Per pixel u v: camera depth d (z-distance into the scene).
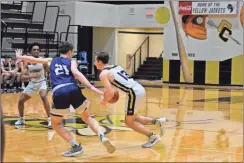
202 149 9.39
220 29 26.02
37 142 9.93
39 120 12.91
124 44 29.89
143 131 9.45
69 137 8.70
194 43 26.70
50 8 27.53
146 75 30.25
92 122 8.73
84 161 8.19
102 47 29.30
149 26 28.02
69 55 8.95
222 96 20.78
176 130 11.68
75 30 26.86
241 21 25.45
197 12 26.39
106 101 8.76
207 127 12.23
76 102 8.64
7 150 9.07
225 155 8.83
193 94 21.56
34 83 11.91
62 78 8.66
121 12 28.84
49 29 27.59
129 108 9.23
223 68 26.19
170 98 19.69
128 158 8.48
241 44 25.56
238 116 14.45
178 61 27.22
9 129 11.48
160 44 31.25
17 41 24.69
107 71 8.84
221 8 25.78
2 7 26.16
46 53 24.66
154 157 8.58
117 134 10.97
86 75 25.56
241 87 25.50
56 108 8.59
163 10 27.41
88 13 27.53
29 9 27.81
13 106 15.85
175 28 27.14
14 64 21.02
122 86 9.10
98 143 9.85
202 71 26.66
